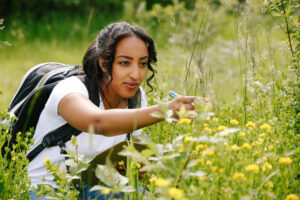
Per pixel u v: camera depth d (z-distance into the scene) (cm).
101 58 209
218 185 157
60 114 200
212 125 230
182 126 230
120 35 204
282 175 167
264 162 167
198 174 147
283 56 246
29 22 1153
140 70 211
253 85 260
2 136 198
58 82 210
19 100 225
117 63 207
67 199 170
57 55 873
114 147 182
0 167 196
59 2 1305
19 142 196
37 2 1289
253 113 258
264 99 258
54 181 207
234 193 146
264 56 273
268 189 157
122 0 1305
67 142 209
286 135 211
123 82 208
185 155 153
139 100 238
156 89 298
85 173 193
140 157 139
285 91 237
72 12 1320
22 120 211
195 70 249
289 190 171
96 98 210
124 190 145
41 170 210
